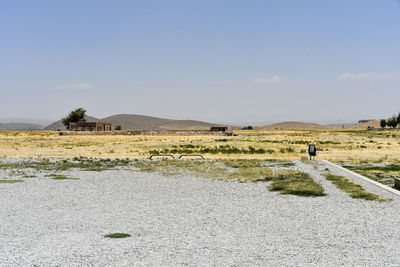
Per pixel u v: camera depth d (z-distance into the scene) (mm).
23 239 10766
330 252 9539
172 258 9078
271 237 10930
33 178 25422
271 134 121688
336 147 63312
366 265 8602
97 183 23000
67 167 33094
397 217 13383
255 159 40594
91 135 108375
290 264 8664
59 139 90875
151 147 65375
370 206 15320
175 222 12812
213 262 8797
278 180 23344
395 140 85125
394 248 9867
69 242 10445
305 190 19047
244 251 9625
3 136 104438
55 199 17469
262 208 15148
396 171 29203
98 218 13453
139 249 9781
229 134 109625
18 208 15344
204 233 11375
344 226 12172
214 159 40969
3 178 25453
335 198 17156
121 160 40125
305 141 78062
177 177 25875
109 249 9789
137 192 19516
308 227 12070
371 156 46125
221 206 15641
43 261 8883
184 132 114812
